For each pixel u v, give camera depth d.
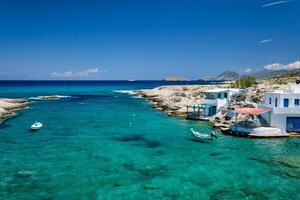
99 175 35.19
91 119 78.19
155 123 72.00
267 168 37.88
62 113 89.56
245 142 51.31
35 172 36.00
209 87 154.00
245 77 119.25
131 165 39.00
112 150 46.38
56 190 30.86
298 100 57.34
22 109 97.50
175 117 81.06
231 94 80.94
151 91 170.62
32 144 49.78
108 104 117.94
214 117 73.75
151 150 46.56
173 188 31.61
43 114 86.69
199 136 55.59
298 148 47.31
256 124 58.31
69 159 41.38
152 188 31.59
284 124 56.59
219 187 31.89
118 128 65.19
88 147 48.12
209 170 37.16
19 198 28.95
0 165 38.50
